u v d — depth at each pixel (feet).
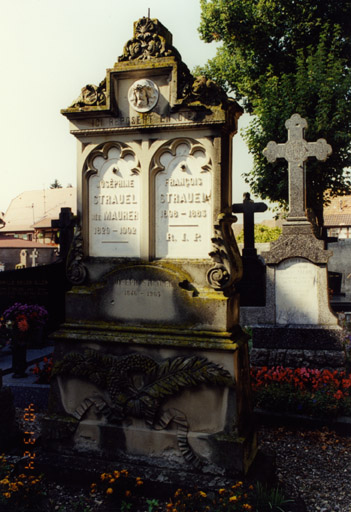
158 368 13.08
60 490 12.61
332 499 12.75
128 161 14.19
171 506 11.09
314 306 24.30
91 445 13.57
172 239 13.82
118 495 12.07
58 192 164.04
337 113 49.42
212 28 70.49
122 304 13.84
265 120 51.83
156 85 13.58
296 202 24.89
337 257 63.41
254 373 21.39
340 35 65.62
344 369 22.45
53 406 14.19
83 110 14.14
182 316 13.24
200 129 13.25
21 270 36.32
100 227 14.51
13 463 14.05
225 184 13.57
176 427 12.89
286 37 67.00
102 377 13.57
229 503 10.84
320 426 18.02
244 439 12.38
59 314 36.19
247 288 36.81
